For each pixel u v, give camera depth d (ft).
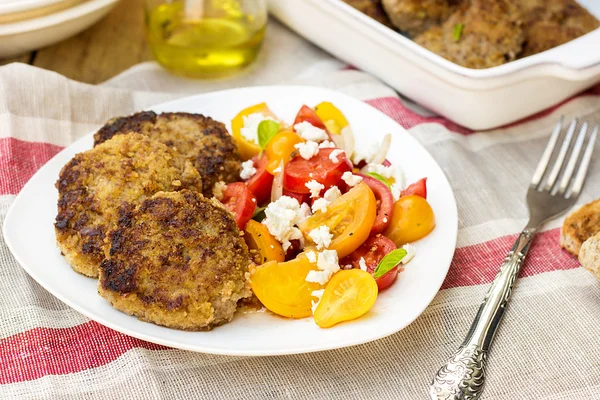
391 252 1.55
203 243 1.53
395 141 1.82
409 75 2.03
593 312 1.65
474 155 2.00
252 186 1.69
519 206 1.88
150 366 1.53
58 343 1.57
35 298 1.62
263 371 1.54
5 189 1.77
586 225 1.76
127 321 1.49
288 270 1.54
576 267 1.74
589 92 2.18
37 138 1.89
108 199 1.60
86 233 1.58
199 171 1.69
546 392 1.54
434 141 1.99
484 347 1.57
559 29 2.12
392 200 1.65
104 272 1.51
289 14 2.21
